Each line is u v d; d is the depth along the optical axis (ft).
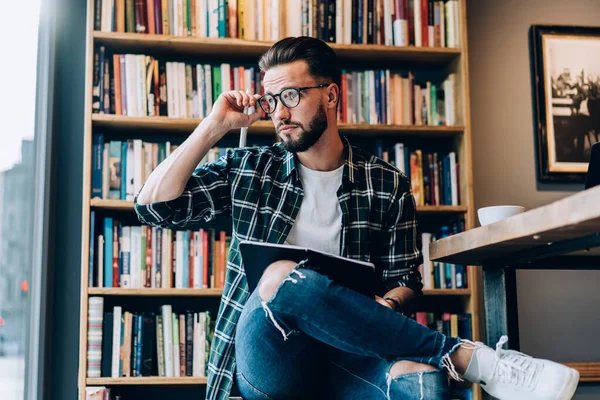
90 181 9.04
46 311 9.30
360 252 6.39
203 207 6.48
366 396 5.02
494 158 10.78
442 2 10.16
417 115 9.97
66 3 10.14
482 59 10.99
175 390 9.61
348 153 6.66
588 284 10.71
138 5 9.45
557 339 10.52
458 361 4.72
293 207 6.38
